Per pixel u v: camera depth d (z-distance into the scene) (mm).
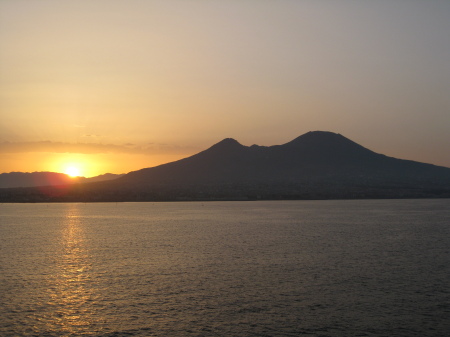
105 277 49312
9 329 34375
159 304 39656
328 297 41500
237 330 34125
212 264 56188
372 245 73312
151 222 127875
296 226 110562
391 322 35594
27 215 166750
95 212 186250
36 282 47281
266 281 47125
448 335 33344
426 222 121125
